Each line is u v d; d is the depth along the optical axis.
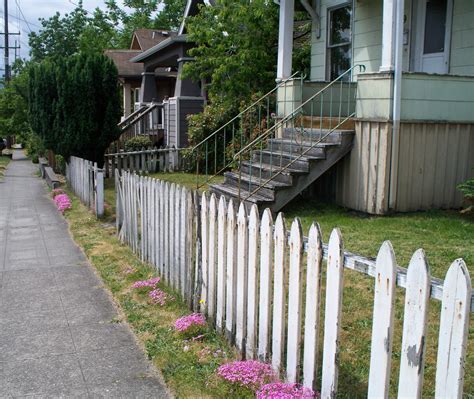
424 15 9.88
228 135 14.59
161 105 19.00
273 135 11.06
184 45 17.09
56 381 4.01
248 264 4.03
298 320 3.46
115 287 6.06
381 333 2.76
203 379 3.86
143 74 21.39
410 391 2.58
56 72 14.69
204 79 17.34
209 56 14.93
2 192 15.34
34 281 6.48
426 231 7.23
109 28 44.81
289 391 3.38
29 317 5.29
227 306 4.39
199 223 4.95
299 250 3.41
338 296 3.05
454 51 9.30
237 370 3.74
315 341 3.29
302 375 3.70
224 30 14.66
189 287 5.20
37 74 14.84
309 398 3.28
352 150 8.82
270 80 14.36
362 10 11.25
